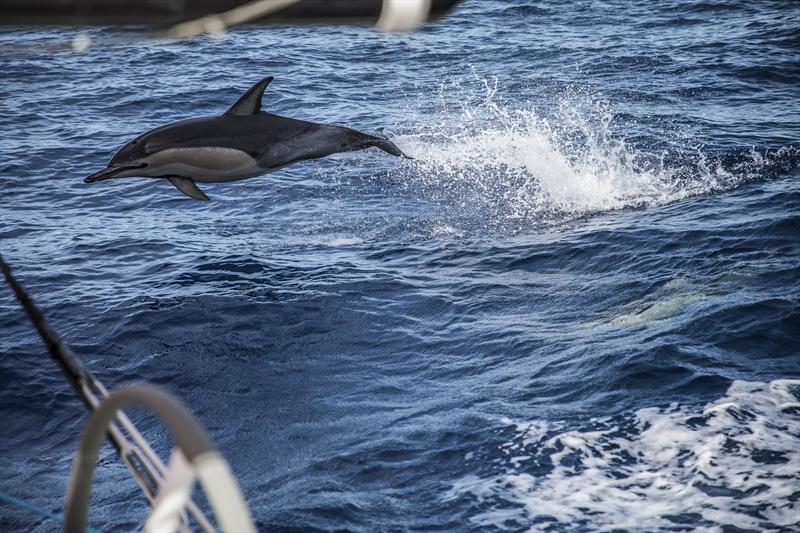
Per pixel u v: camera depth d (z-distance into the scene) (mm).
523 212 32969
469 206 34031
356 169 38719
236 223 32969
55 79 54344
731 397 17906
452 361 21672
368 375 21266
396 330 23578
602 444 16766
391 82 54969
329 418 19312
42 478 18219
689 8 73938
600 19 71938
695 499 14828
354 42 64500
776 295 22547
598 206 33062
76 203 35344
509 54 61375
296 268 28141
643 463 16016
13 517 17031
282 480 16984
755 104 47875
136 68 57031
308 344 22938
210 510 16016
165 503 2465
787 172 35812
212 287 26688
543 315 23781
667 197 33500
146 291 26500
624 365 19625
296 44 63625
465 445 17328
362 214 33531
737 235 27641
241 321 24312
